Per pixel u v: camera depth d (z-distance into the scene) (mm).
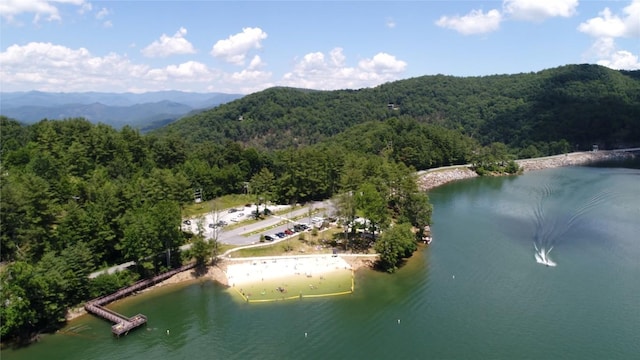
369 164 195875
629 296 105688
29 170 141375
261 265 121688
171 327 92188
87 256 99875
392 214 165250
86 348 84062
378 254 131000
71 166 154250
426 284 113250
